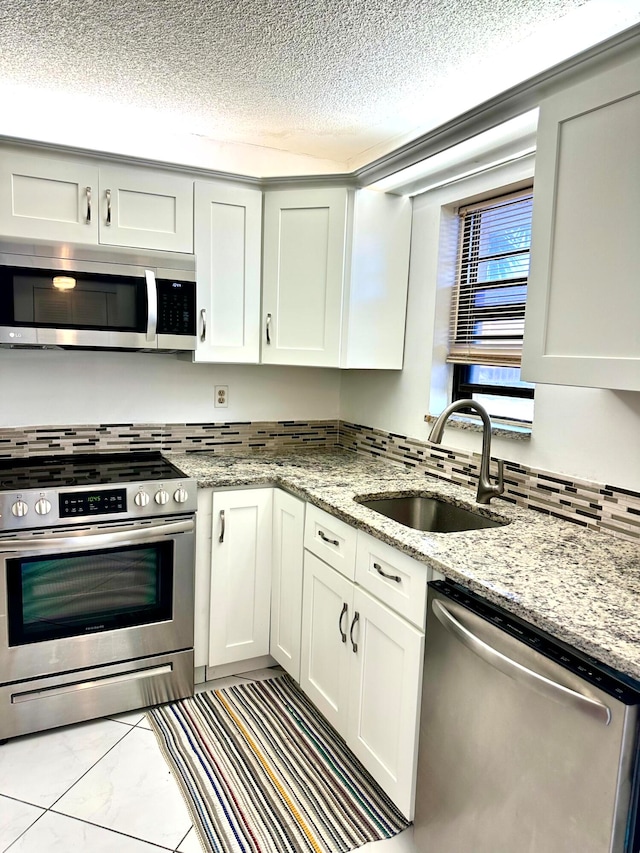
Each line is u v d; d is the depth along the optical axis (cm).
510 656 121
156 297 225
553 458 182
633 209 123
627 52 123
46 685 203
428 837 148
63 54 179
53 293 209
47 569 198
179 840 162
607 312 129
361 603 176
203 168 230
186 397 273
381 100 206
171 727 211
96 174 215
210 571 228
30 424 244
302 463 259
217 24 158
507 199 206
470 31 159
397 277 248
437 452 235
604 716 100
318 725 214
